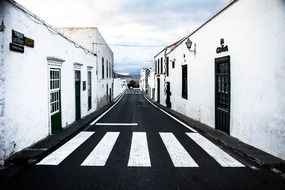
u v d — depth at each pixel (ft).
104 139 28.27
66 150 23.22
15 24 20.61
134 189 14.49
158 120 45.62
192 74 47.37
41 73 26.89
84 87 50.78
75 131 33.04
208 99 37.78
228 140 26.91
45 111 28.19
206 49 38.63
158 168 18.25
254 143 23.89
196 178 16.30
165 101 80.74
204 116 39.73
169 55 75.20
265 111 21.93
